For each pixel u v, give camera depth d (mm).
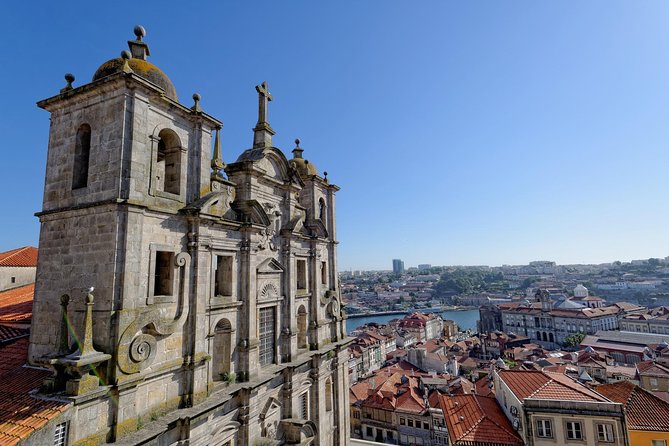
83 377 15977
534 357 113688
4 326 24922
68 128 20781
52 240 19969
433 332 189875
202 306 22500
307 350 35938
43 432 14281
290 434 30109
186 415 20016
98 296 17844
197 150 23828
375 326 183500
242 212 28156
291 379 31328
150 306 19453
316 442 33969
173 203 21781
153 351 19109
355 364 119625
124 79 18781
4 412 15453
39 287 19969
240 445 25094
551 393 36281
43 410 15062
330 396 38906
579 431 33750
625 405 40250
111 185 18531
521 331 187250
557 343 173625
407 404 79375
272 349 30922
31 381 17797
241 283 27094
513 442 34844
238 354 26281
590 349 113062
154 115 20891
